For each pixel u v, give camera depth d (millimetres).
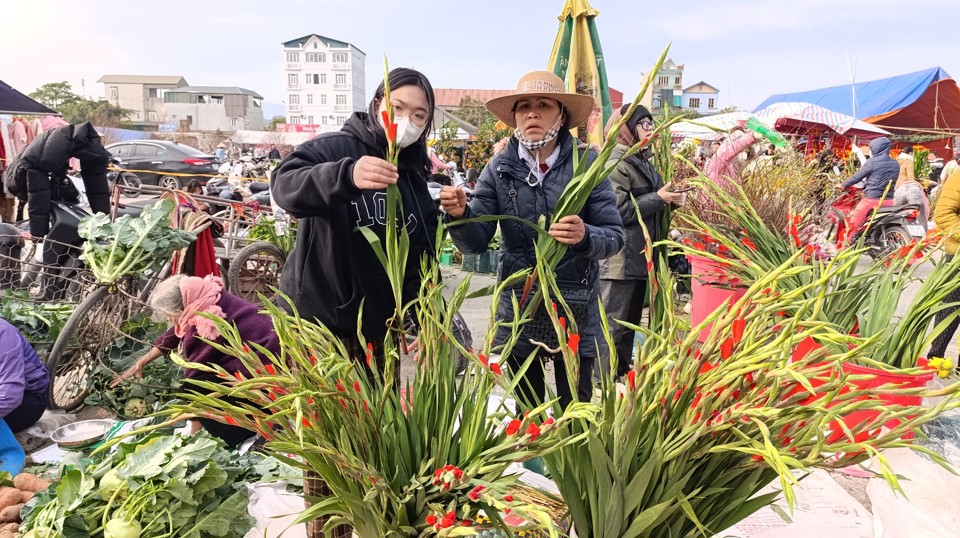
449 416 1398
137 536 1901
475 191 2361
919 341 2389
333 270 1753
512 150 2311
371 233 1384
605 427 1286
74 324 3146
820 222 4070
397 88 1708
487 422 1452
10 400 2578
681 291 5062
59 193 4758
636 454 1273
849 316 2600
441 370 1409
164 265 3867
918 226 6711
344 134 1783
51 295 3889
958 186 3715
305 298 1791
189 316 2738
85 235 3410
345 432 1183
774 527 1937
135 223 3494
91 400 3133
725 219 3357
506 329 2346
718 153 4066
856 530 1919
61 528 1885
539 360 2312
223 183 11203
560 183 2262
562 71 5230
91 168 4949
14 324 3412
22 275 3977
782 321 1177
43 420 3123
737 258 2764
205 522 2010
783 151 4688
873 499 1809
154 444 2104
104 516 1938
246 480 2418
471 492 1108
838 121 10305
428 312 1409
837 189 6430
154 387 3115
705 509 1312
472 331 4723
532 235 2281
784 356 1098
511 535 1172
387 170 1360
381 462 1287
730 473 1257
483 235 2262
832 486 2211
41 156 4496
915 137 14617
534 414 1130
